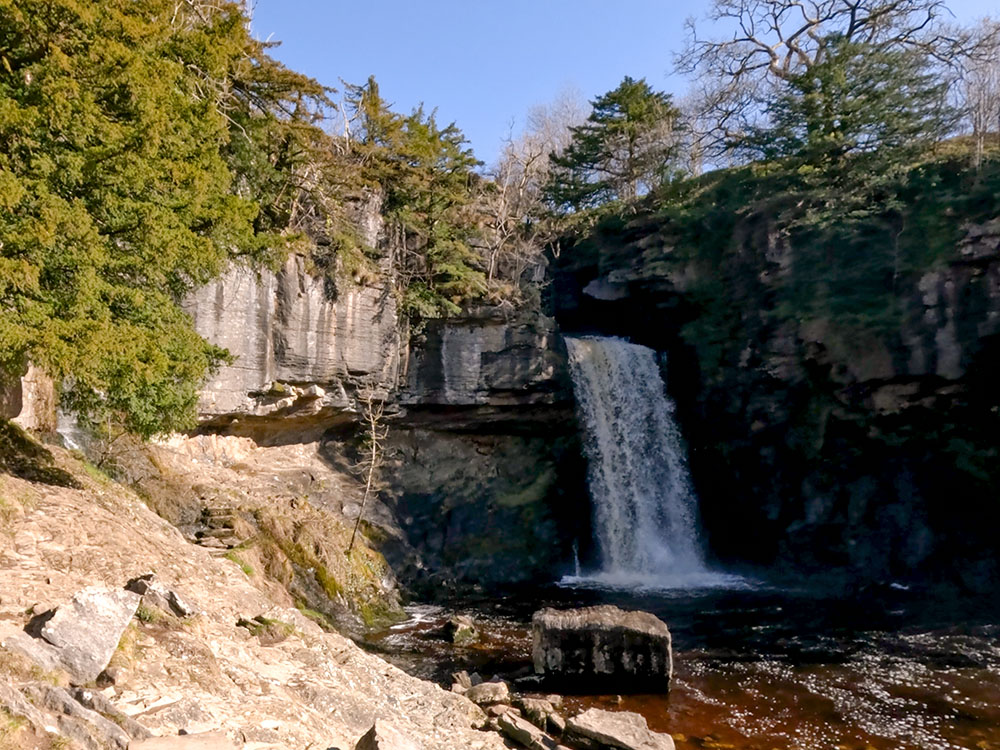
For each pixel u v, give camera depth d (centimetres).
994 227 2302
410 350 2909
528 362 2931
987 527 2331
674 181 3550
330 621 1919
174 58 1499
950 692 1428
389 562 2462
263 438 2634
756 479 2812
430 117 3400
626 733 1111
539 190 4256
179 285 1480
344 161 2773
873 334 2517
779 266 2772
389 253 2856
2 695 479
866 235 2603
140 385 1188
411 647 1767
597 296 3488
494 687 1265
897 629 1892
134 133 1080
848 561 2530
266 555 1964
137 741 521
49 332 925
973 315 2355
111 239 1176
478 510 2825
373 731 627
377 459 2712
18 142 1008
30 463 1354
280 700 734
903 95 2823
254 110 2456
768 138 3189
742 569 2831
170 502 2005
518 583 2611
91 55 1042
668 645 1452
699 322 3034
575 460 3017
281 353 2422
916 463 2517
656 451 3100
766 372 2761
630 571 2845
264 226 2356
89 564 929
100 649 626
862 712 1329
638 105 3841
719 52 4203
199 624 834
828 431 2650
